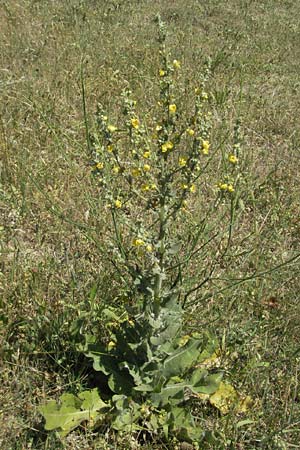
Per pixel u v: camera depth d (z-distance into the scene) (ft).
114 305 11.37
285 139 19.62
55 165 16.20
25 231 14.14
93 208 12.89
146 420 9.68
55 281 12.07
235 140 9.59
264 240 14.29
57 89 20.11
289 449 9.59
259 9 35.40
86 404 9.46
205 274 12.25
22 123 17.83
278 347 11.26
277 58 26.99
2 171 15.51
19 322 10.86
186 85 19.77
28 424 9.45
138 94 20.01
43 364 10.46
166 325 9.45
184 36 27.17
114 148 8.69
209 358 10.82
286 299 12.60
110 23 28.48
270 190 16.29
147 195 14.66
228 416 9.46
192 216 13.73
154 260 8.70
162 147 8.25
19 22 26.43
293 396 10.08
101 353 10.07
